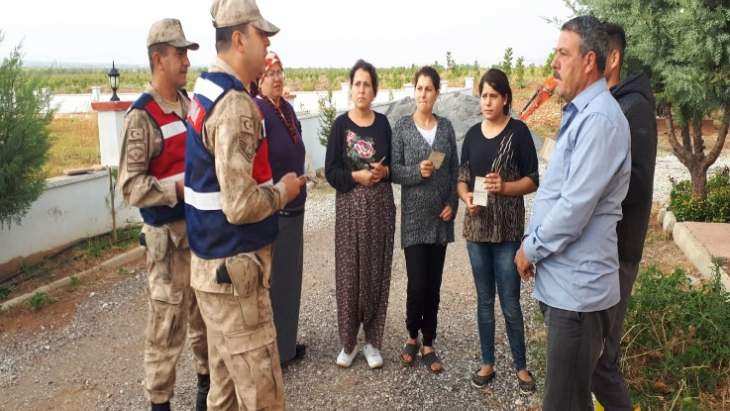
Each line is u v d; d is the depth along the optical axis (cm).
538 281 267
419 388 379
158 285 315
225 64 248
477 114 1256
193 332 342
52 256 629
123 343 458
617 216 254
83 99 2373
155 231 313
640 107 277
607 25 297
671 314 384
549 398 266
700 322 368
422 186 379
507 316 367
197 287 255
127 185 304
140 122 306
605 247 251
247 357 253
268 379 258
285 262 389
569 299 253
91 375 410
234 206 232
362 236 387
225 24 244
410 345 409
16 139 520
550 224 246
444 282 573
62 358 436
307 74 5000
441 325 474
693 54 578
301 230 396
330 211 870
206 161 245
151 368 319
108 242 677
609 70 297
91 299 539
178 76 318
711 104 614
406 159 384
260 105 337
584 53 245
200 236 251
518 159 355
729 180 810
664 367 351
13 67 535
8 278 575
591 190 237
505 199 354
